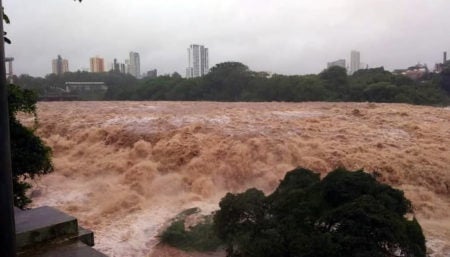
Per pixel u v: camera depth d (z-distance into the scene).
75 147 23.00
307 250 7.52
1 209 2.36
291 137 21.98
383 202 8.29
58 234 3.85
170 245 12.48
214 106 37.06
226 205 9.51
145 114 28.94
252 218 9.14
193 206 15.99
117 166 19.98
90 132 23.47
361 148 20.88
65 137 24.23
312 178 9.98
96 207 16.45
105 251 12.27
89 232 4.05
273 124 24.67
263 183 18.66
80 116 28.44
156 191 17.97
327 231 7.89
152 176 19.05
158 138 21.77
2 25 2.31
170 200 17.05
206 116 27.06
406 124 25.84
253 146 20.39
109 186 18.36
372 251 7.10
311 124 25.09
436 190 18.34
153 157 20.42
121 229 13.96
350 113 29.78
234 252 9.04
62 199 17.25
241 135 21.67
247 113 29.11
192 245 12.34
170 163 19.75
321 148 20.64
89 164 20.92
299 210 8.24
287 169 19.03
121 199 16.84
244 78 56.22
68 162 21.33
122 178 19.08
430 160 19.80
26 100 10.58
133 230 13.81
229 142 20.67
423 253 7.90
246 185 18.80
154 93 60.34
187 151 19.91
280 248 7.84
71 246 3.76
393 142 22.12
